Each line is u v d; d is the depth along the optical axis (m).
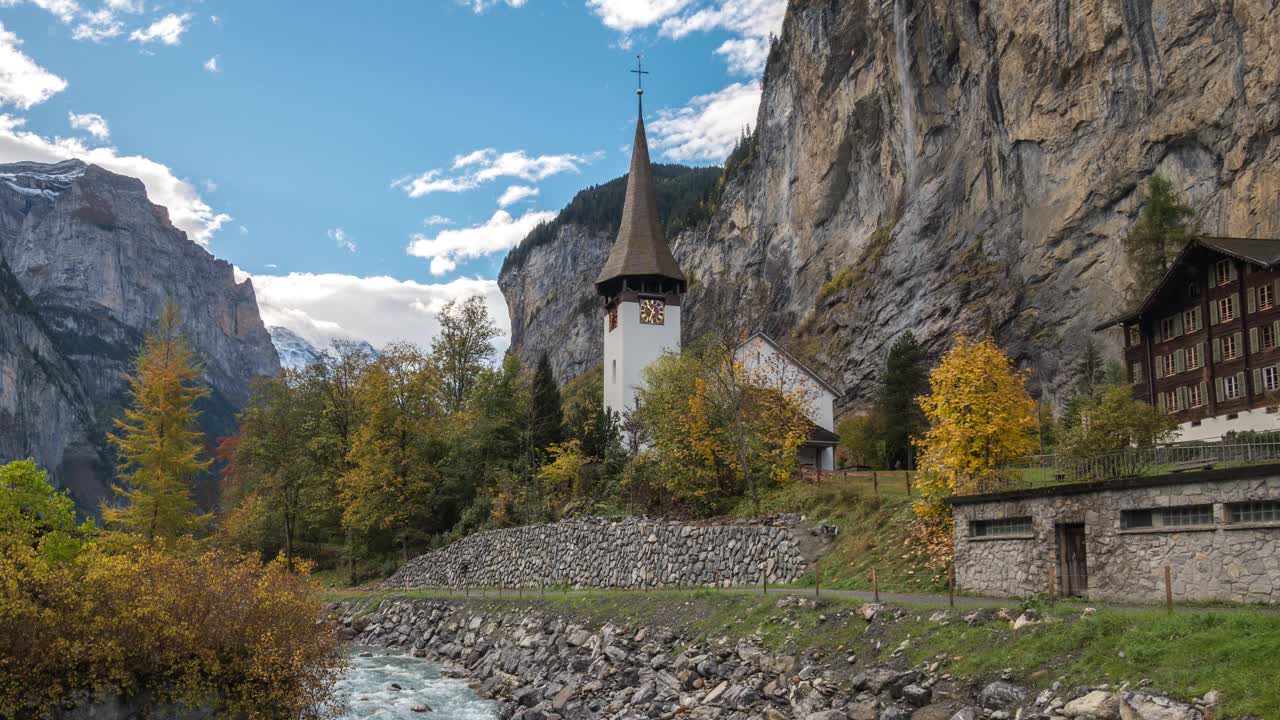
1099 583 24.39
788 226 146.25
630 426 61.62
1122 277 86.06
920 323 106.81
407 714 31.19
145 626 23.00
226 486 99.81
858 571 34.25
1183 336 50.09
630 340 79.38
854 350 115.69
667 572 42.59
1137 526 23.73
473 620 46.06
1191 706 16.17
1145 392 52.88
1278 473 20.52
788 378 68.12
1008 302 96.75
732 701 25.03
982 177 104.62
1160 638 18.23
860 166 129.38
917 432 72.38
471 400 76.94
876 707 21.20
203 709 23.59
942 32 110.19
